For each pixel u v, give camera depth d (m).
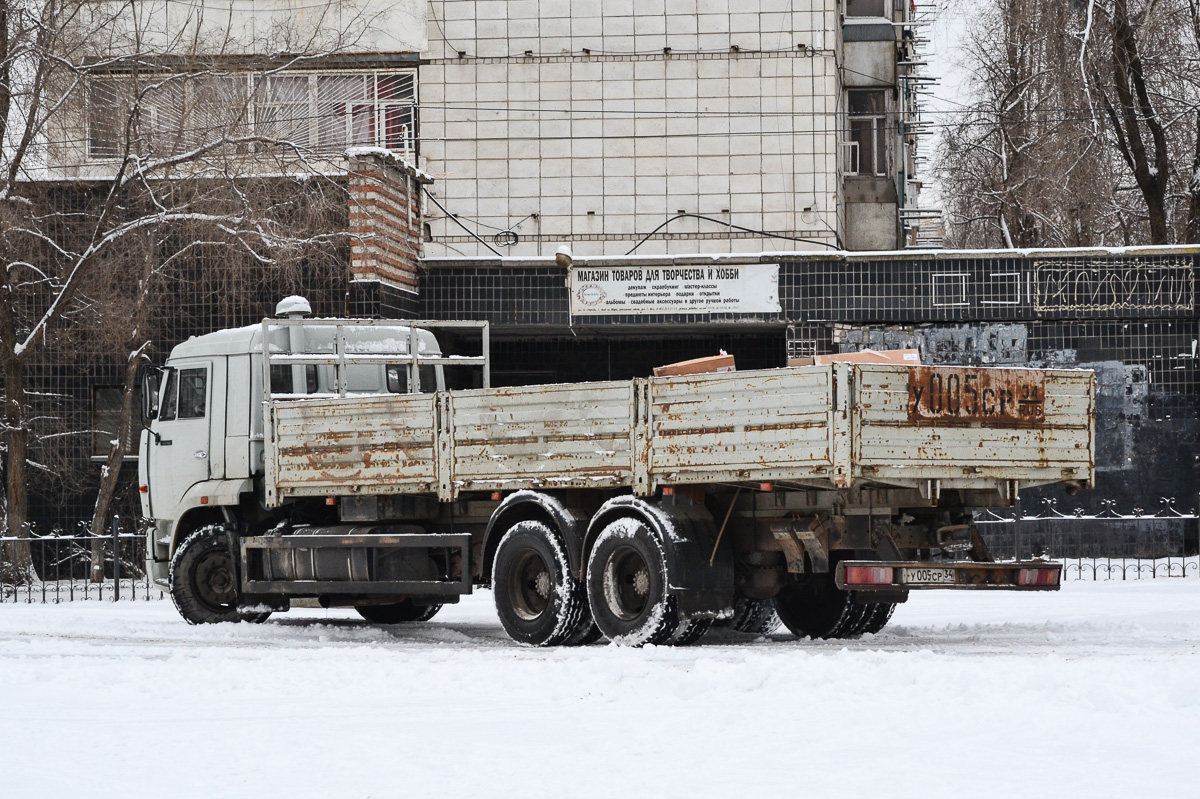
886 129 38.09
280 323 18.55
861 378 13.19
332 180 28.09
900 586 13.84
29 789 7.47
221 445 18.48
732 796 6.94
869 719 8.83
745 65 35.97
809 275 28.69
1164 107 33.41
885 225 37.91
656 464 14.34
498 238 36.16
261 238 26.73
